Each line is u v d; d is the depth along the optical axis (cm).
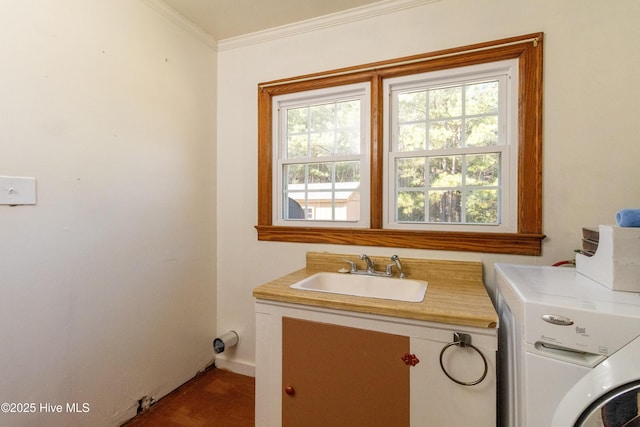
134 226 163
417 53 168
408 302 120
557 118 143
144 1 166
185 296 195
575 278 106
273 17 188
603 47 136
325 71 187
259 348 138
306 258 191
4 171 112
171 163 185
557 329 75
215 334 220
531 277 108
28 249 120
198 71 203
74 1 134
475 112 164
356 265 179
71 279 135
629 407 65
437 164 171
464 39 159
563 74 142
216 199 219
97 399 145
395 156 176
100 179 146
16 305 116
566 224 142
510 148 154
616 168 135
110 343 151
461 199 167
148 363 171
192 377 201
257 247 208
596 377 69
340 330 124
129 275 160
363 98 184
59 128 129
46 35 124
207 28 201
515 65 151
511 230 154
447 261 160
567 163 142
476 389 105
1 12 111
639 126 132
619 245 88
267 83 201
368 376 120
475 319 104
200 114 205
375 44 177
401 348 115
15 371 116
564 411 72
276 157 204
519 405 90
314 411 128
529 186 147
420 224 172
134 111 162
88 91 140
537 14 146
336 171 194
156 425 158
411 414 114
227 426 157
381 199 177
